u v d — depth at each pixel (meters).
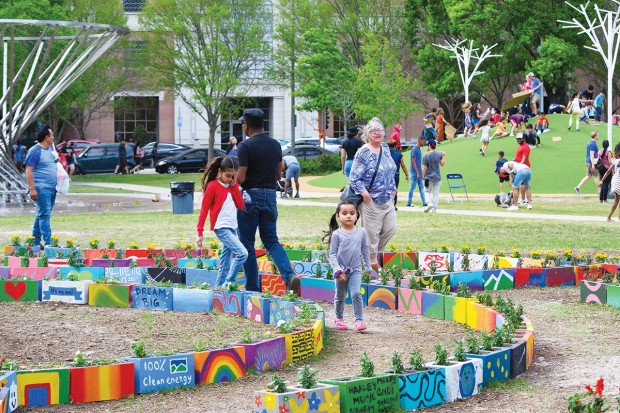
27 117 34.69
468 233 21.69
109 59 62.91
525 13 58.47
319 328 9.50
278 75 61.25
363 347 9.76
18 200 34.28
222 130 79.25
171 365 7.88
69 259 14.73
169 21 55.97
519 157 29.97
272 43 63.94
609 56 40.38
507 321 9.16
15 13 49.38
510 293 13.49
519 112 49.19
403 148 69.00
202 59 57.50
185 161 60.34
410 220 25.25
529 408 7.23
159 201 35.00
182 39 56.38
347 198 14.15
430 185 29.33
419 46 66.88
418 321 11.35
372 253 14.26
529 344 8.70
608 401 7.36
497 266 14.97
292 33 59.78
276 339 8.68
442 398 7.44
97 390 7.55
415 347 9.65
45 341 9.98
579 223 24.19
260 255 16.16
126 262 15.20
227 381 8.14
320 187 43.59
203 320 11.18
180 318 11.34
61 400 7.46
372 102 59.94
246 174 12.60
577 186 36.44
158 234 21.72
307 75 60.38
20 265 15.43
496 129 44.44
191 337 10.12
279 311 10.76
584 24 59.03
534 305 12.40
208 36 56.97
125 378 7.68
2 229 23.22
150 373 7.79
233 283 11.80
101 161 60.47
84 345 9.76
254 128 12.70
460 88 63.69
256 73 72.50
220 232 12.52
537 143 41.84
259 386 7.96
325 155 56.12
